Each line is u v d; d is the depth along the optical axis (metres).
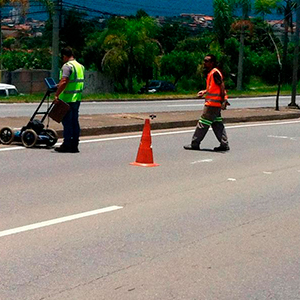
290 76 78.75
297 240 7.86
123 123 18.58
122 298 5.77
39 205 9.09
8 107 30.67
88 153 14.02
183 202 9.69
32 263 6.61
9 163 12.36
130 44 55.25
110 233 7.83
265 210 9.42
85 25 70.75
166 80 67.00
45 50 61.94
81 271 6.43
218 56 67.38
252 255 7.18
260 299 5.88
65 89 13.71
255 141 17.69
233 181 11.56
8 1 45.66
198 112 24.56
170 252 7.18
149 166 12.75
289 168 13.27
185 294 5.92
